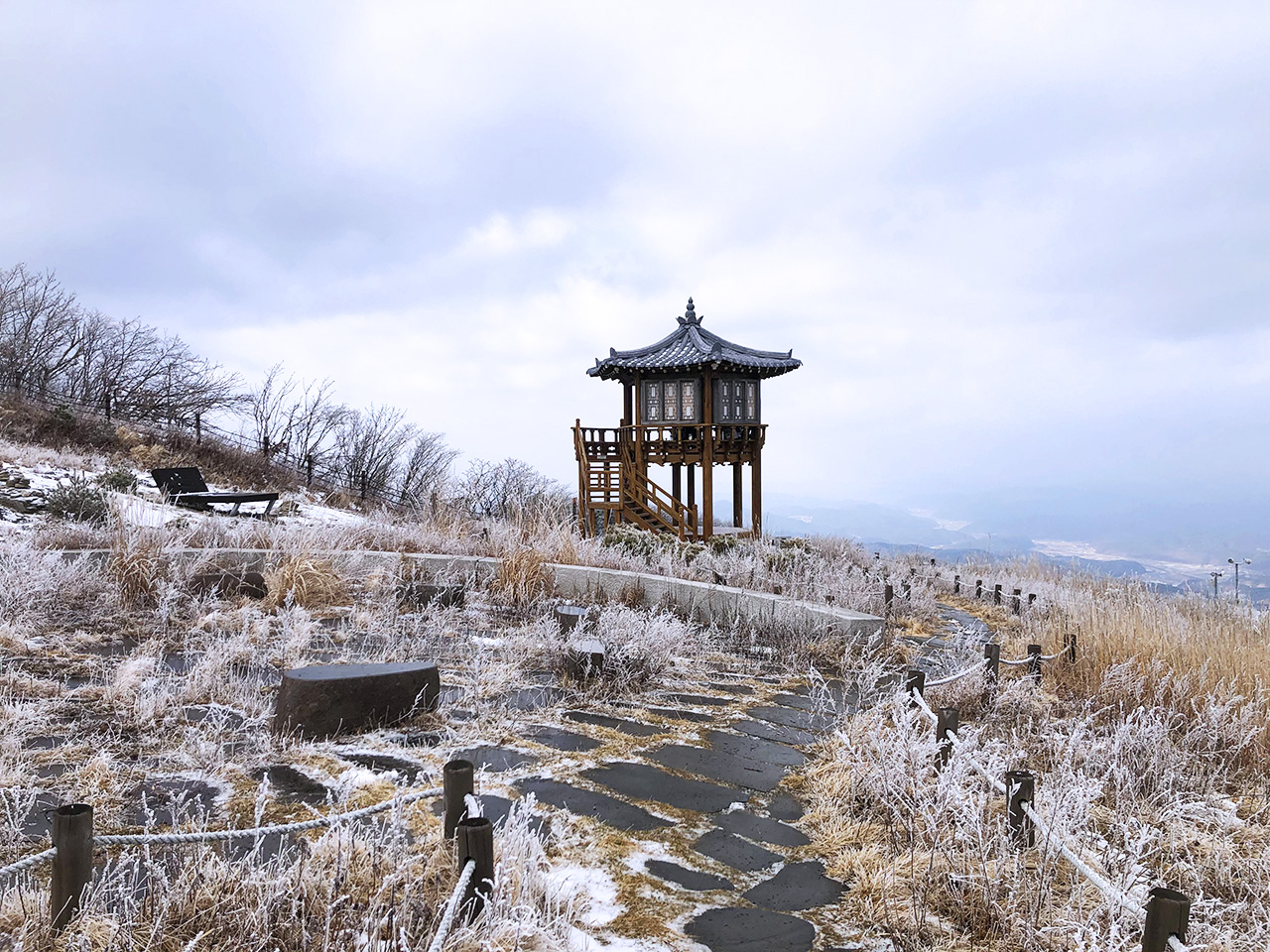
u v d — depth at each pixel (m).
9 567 7.67
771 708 6.20
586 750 5.05
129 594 8.27
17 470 16.59
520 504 15.14
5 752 4.21
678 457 21.06
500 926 2.70
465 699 5.88
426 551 12.72
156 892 2.83
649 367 20.34
